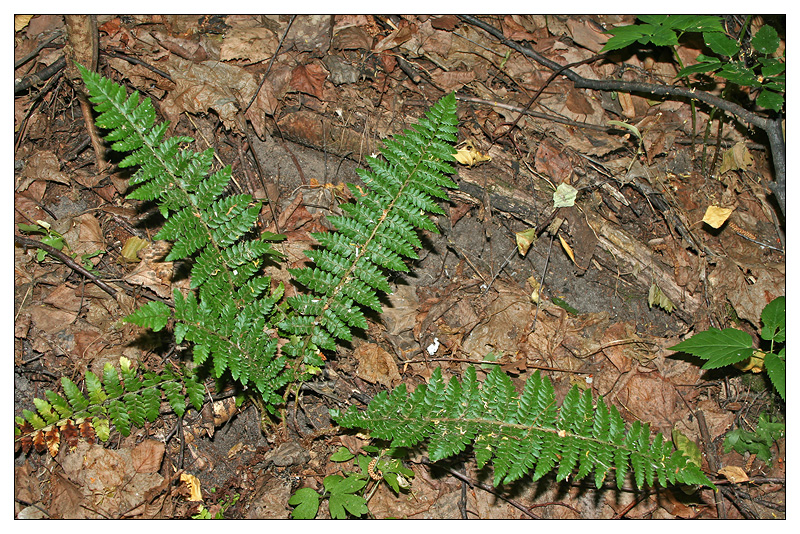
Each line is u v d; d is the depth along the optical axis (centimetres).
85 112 111
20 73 112
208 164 99
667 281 118
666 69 128
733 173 123
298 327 102
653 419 112
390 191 101
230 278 100
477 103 121
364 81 120
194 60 116
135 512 100
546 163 119
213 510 102
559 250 118
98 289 107
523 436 97
